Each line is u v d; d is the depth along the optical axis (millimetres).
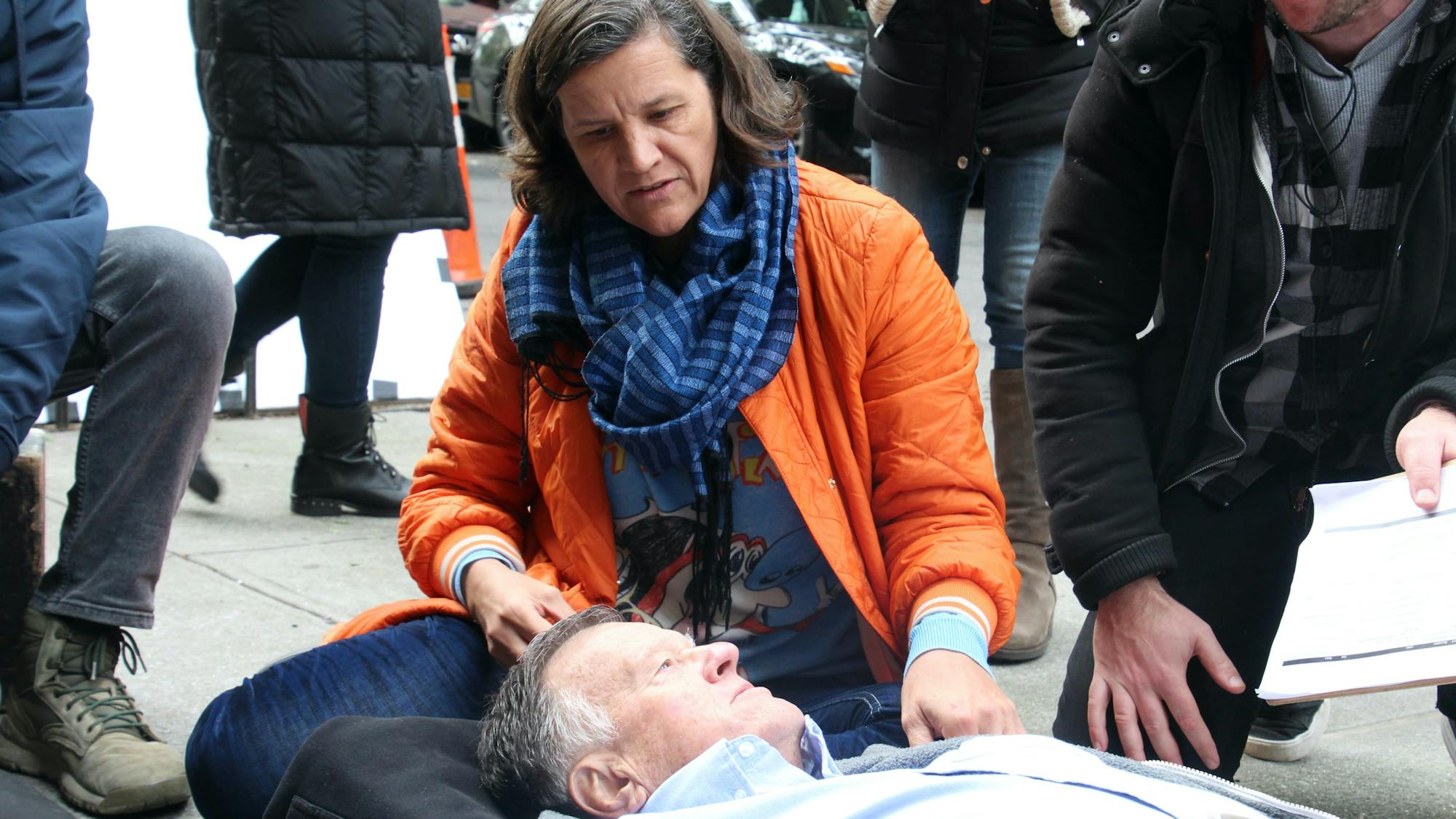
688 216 2002
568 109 1929
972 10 3252
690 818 1564
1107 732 2193
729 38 1996
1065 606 3797
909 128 3420
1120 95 2137
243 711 2033
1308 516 2137
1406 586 1749
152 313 2516
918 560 2062
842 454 2096
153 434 2549
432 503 2281
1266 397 2156
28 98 2379
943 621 1994
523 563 2270
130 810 2426
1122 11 2115
